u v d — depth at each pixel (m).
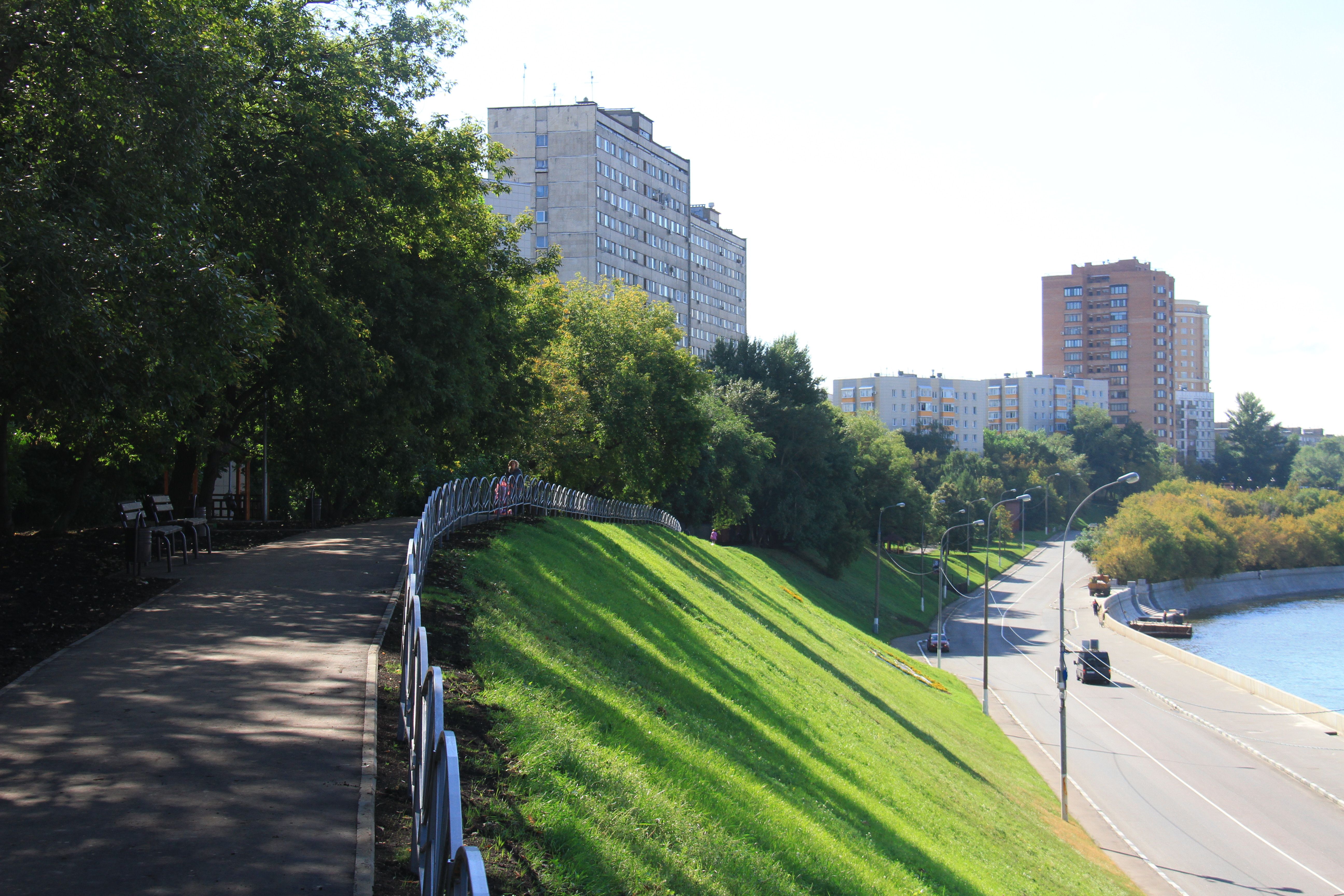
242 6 19.55
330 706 8.24
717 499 68.62
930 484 133.38
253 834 5.70
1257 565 121.25
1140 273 199.75
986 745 36.91
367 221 23.33
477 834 6.78
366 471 31.45
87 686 8.58
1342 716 45.47
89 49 13.81
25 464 32.28
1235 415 196.12
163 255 14.04
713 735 13.93
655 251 120.94
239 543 20.14
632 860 7.62
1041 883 18.88
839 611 68.38
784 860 10.35
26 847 5.40
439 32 24.44
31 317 13.19
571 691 11.54
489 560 17.19
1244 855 28.56
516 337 34.31
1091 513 165.88
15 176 12.84
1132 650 70.56
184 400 15.95
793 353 84.75
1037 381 194.88
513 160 108.38
